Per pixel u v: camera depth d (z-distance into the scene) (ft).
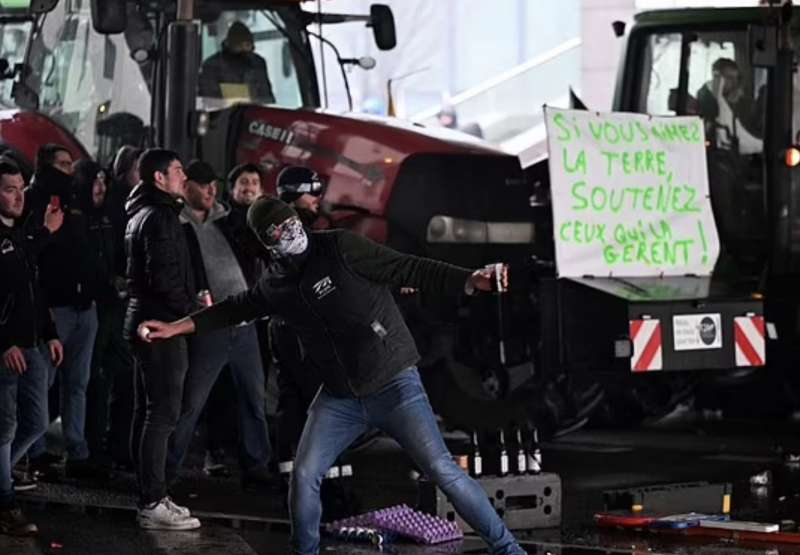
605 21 147.43
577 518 57.36
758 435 75.05
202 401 59.82
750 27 70.95
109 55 73.05
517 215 73.77
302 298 45.65
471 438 56.24
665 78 76.64
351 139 72.23
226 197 72.13
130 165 66.03
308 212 55.77
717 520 54.95
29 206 63.67
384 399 46.01
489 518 46.11
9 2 75.87
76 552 52.65
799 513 57.67
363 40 146.82
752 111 74.64
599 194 67.10
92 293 64.54
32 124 74.23
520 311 69.92
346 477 57.31
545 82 159.43
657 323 64.90
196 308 56.54
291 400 56.80
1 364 53.93
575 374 66.74
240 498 61.36
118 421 65.57
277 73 75.97
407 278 45.39
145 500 56.03
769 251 73.31
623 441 73.72
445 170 72.54
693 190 68.95
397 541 54.03
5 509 54.80
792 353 74.28
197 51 69.21
